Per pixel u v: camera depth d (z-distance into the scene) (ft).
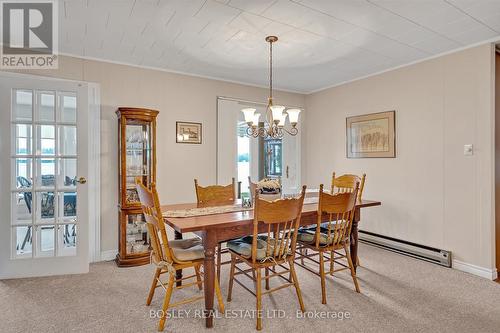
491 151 9.14
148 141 11.04
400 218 11.64
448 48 9.84
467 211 9.68
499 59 9.59
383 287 8.57
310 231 8.88
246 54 10.40
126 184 10.48
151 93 11.80
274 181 8.84
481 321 6.77
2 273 9.02
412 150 11.23
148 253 10.60
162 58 10.80
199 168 12.89
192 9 7.37
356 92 13.42
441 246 10.36
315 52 10.20
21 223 9.27
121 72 11.23
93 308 7.36
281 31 8.58
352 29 8.44
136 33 8.74
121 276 9.40
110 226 11.05
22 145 9.29
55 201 9.53
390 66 11.71
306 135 16.20
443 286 8.59
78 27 8.36
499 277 9.21
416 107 11.09
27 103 9.34
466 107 9.69
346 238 8.39
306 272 9.83
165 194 12.09
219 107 13.43
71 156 9.68
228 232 6.93
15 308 7.34
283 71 12.34
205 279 6.65
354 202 8.25
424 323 6.70
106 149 10.95
